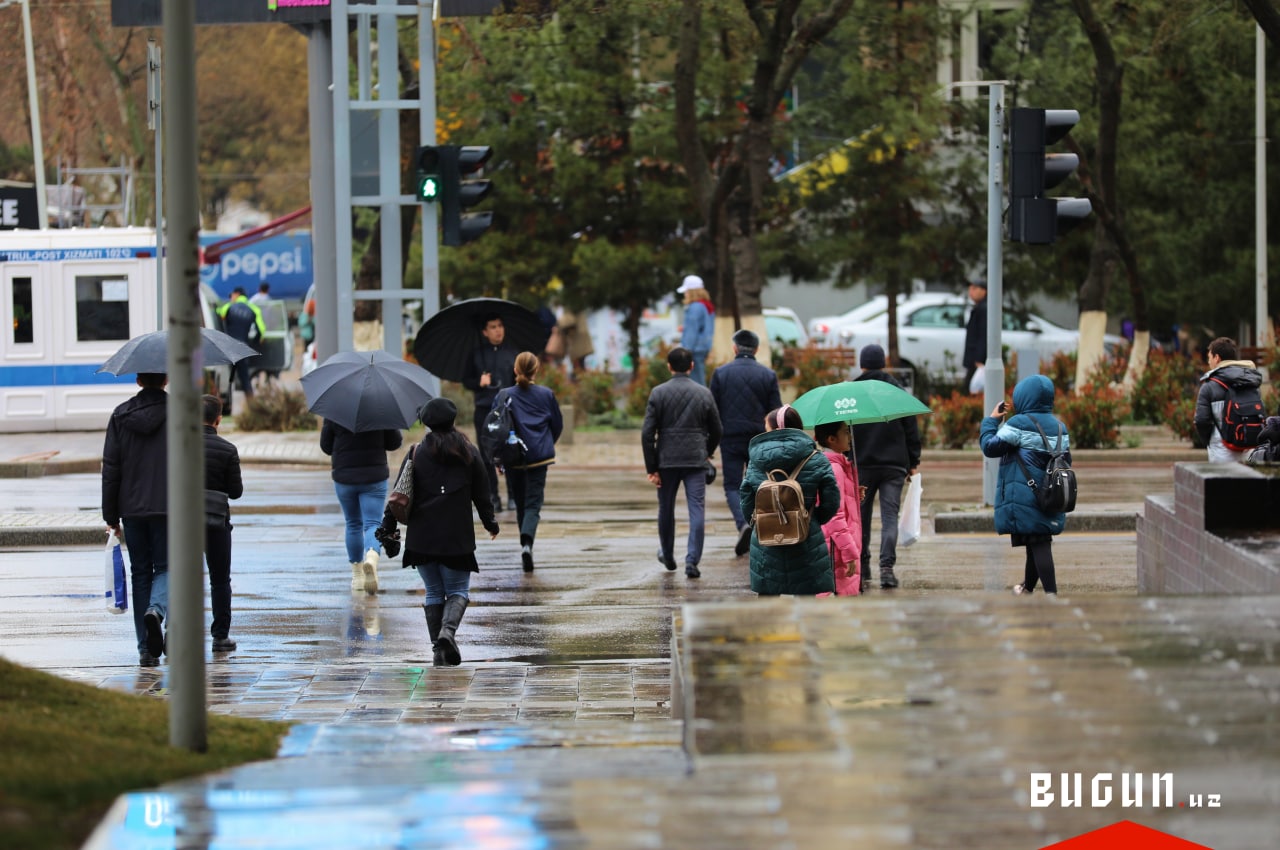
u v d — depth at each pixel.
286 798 20.11
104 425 102.75
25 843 17.44
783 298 165.88
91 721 24.89
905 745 20.94
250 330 123.56
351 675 37.09
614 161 123.69
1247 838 18.23
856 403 41.81
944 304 130.12
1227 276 124.94
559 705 33.66
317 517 67.44
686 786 19.86
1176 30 105.38
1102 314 109.75
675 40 115.50
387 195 81.12
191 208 23.55
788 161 130.75
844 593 39.75
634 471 84.88
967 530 62.62
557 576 52.19
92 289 102.50
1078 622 26.33
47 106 180.88
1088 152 118.69
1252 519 34.69
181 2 23.44
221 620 40.84
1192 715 21.70
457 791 20.27
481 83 121.56
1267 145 123.56
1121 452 88.25
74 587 50.50
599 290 124.31
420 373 48.31
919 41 119.75
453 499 38.56
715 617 26.83
